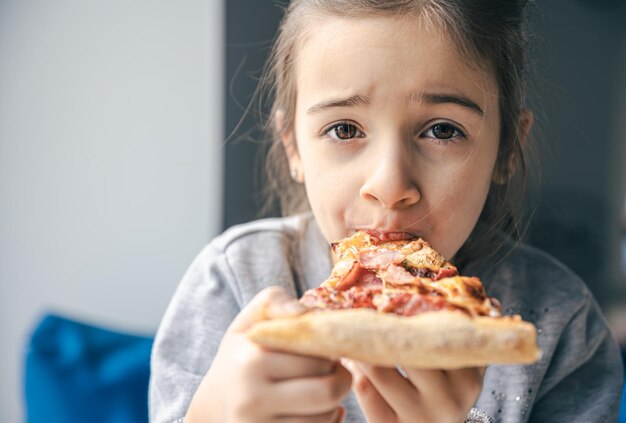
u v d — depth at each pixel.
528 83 0.52
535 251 0.59
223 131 0.86
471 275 0.54
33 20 0.99
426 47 0.39
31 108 1.00
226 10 0.84
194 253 0.93
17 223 1.02
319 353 0.27
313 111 0.41
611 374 0.55
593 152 0.83
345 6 0.41
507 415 0.52
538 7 0.57
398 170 0.39
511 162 0.49
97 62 0.96
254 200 0.86
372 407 0.36
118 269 0.98
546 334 0.54
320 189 0.42
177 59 0.91
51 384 0.75
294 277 0.56
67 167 0.99
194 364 0.51
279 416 0.31
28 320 1.03
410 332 0.26
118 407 0.75
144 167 0.95
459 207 0.41
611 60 0.82
